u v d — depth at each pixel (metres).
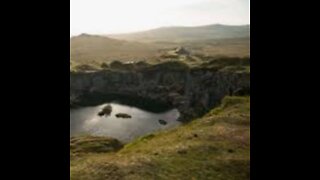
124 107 89.44
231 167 19.11
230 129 25.84
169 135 27.48
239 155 20.91
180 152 21.16
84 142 40.00
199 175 18.05
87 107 88.25
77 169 18.12
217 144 22.61
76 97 94.00
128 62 117.62
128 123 76.00
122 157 20.19
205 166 19.14
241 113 30.41
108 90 101.75
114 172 17.94
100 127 73.00
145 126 74.38
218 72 90.56
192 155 20.72
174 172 18.39
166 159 19.92
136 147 26.17
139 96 98.62
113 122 76.38
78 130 70.88
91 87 101.31
